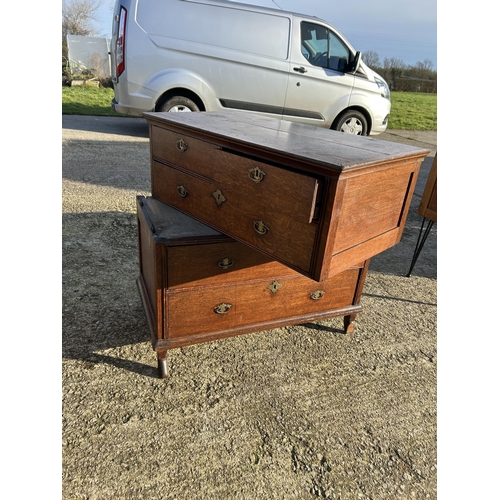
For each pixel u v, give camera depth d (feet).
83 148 17.44
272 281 6.15
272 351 6.79
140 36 16.06
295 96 18.17
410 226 13.21
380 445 5.18
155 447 4.88
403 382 6.35
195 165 5.86
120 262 9.00
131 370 6.06
